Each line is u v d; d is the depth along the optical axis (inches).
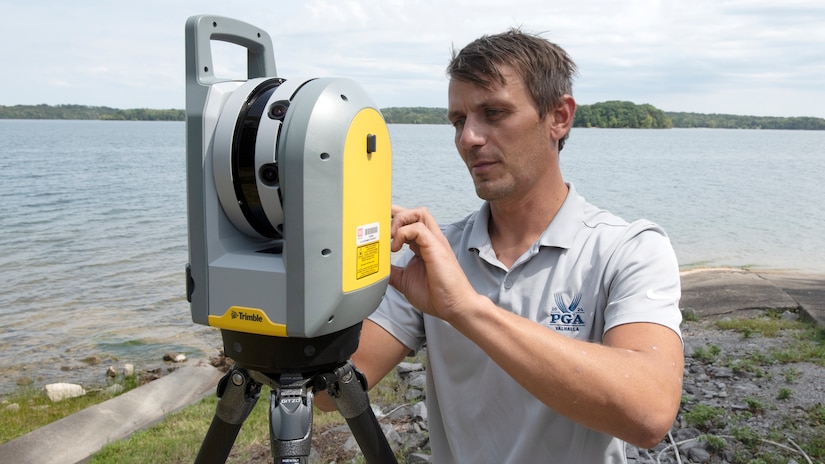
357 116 54.9
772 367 248.4
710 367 247.1
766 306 382.3
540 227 74.5
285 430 56.2
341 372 60.6
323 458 171.8
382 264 59.8
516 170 69.2
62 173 2118.6
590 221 73.7
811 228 981.8
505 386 71.9
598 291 70.3
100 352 396.2
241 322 55.5
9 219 1108.5
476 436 74.5
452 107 70.9
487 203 78.9
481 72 66.6
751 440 176.1
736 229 976.3
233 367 61.8
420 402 198.2
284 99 54.7
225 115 55.6
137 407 244.2
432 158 3038.9
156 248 824.3
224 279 55.8
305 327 53.6
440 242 61.2
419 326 80.7
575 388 56.3
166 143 4803.2
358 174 55.3
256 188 54.8
